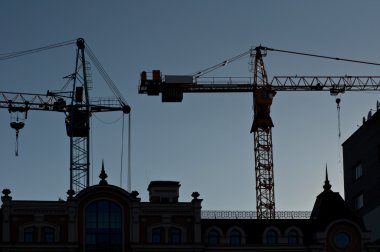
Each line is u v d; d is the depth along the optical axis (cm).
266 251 11669
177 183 12531
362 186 14638
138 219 11588
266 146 18012
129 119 14288
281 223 11881
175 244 11519
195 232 11612
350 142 15238
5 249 11244
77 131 16388
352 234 11756
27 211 11450
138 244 11469
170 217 11650
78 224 11475
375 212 14050
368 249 11700
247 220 11881
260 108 18125
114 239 11488
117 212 11581
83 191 11562
